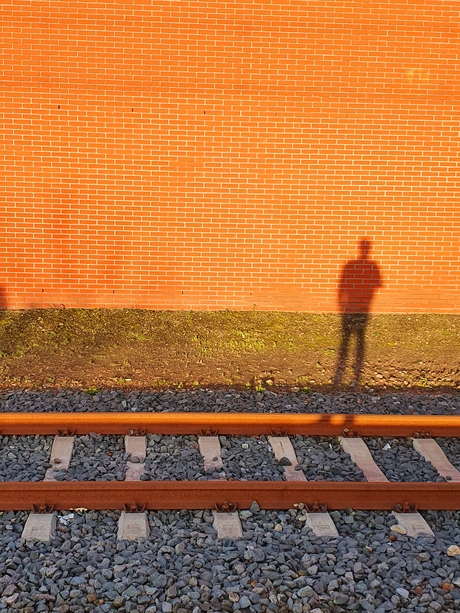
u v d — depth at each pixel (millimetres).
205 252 10211
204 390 7934
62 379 8133
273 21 9609
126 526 5191
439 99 9969
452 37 9805
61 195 9891
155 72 9648
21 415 6559
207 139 9875
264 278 10344
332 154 10031
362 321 10305
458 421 6871
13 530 5176
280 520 5426
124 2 9430
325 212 10203
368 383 8438
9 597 4441
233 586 4621
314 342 9570
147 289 10266
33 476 5883
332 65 9781
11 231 9938
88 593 4500
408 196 10227
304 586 4652
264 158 9984
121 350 9023
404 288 10523
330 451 6512
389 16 9688
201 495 5523
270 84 9781
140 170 9906
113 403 7414
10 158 9734
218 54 9648
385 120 9977
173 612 4402
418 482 5875
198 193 10023
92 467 6039
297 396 7945
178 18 9516
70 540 5066
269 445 6566
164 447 6406
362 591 4645
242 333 9672
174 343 9305
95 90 9641
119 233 10070
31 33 9438
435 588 4695
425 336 9875
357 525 5430
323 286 10430
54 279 10125
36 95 9594
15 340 9172
